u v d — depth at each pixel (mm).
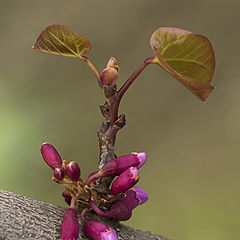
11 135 910
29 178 844
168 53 372
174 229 852
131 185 378
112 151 385
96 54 1313
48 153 381
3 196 383
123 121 384
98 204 385
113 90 379
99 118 1080
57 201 839
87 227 378
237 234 829
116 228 395
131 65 1280
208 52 371
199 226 850
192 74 374
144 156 383
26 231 375
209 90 372
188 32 369
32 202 385
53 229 378
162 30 370
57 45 384
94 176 382
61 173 377
